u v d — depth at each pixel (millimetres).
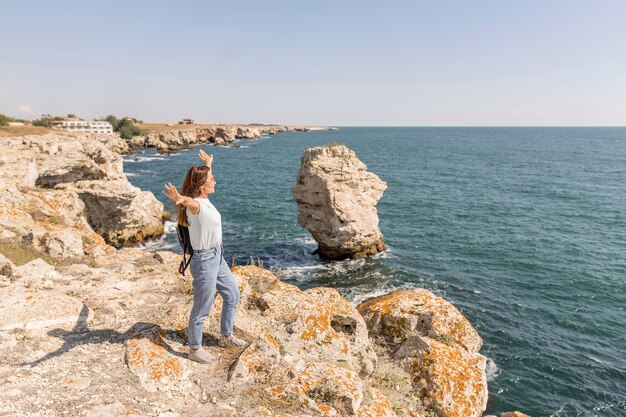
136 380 5180
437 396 7906
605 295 24406
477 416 7945
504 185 63719
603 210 45875
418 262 30172
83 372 5203
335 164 29688
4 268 8461
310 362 6246
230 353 6148
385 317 10312
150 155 110250
